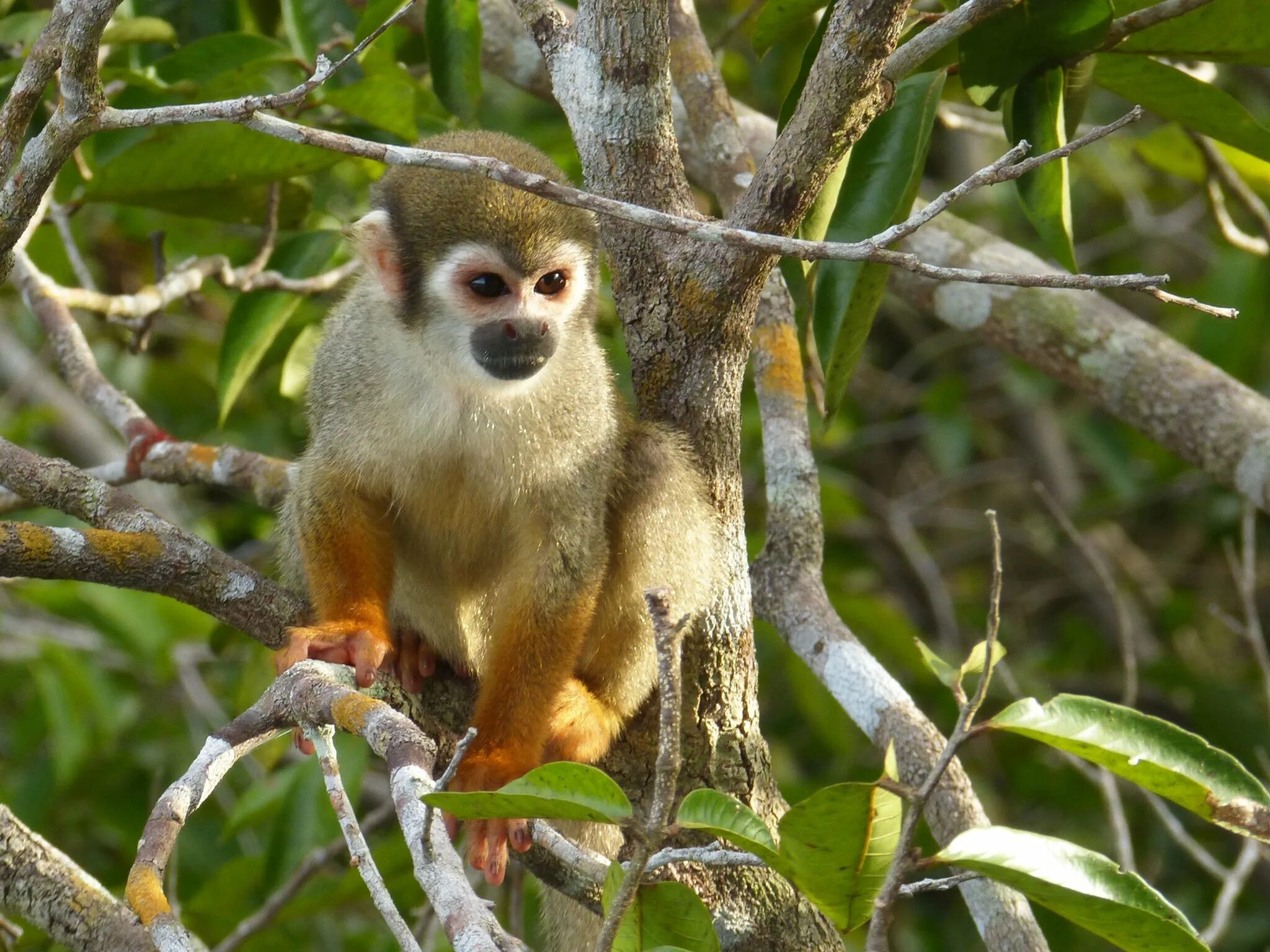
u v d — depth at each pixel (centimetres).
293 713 705
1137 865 1552
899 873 577
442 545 1066
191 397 1845
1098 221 2130
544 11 884
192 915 1255
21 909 753
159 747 1580
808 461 1052
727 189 1023
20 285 1203
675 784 595
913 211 1324
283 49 1213
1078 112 995
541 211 980
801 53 1644
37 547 847
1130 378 1291
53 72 743
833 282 973
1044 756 1602
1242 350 1564
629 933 677
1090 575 1909
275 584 952
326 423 1023
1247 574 1258
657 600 556
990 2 777
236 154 1184
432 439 1005
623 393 1488
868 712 966
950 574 2067
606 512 1013
